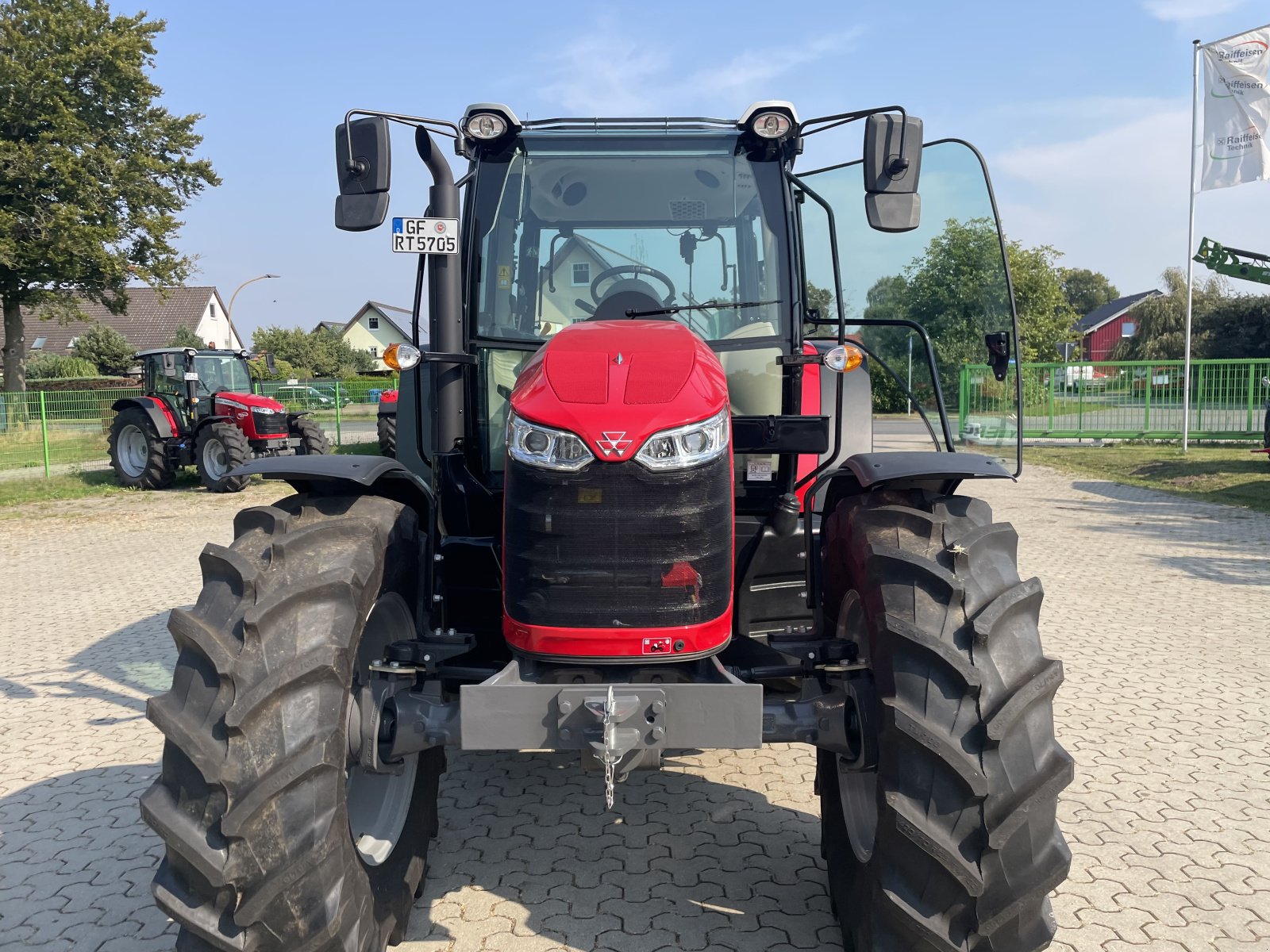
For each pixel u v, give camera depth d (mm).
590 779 4031
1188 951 2770
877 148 2932
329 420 32250
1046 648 5754
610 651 2398
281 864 2096
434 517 2939
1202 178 16609
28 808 3855
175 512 12617
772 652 2865
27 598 7824
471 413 3342
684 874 3230
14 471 17875
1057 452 19188
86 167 29297
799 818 3643
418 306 3264
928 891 2227
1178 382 21469
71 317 32188
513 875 3238
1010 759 2201
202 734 2141
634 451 2355
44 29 29469
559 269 3424
